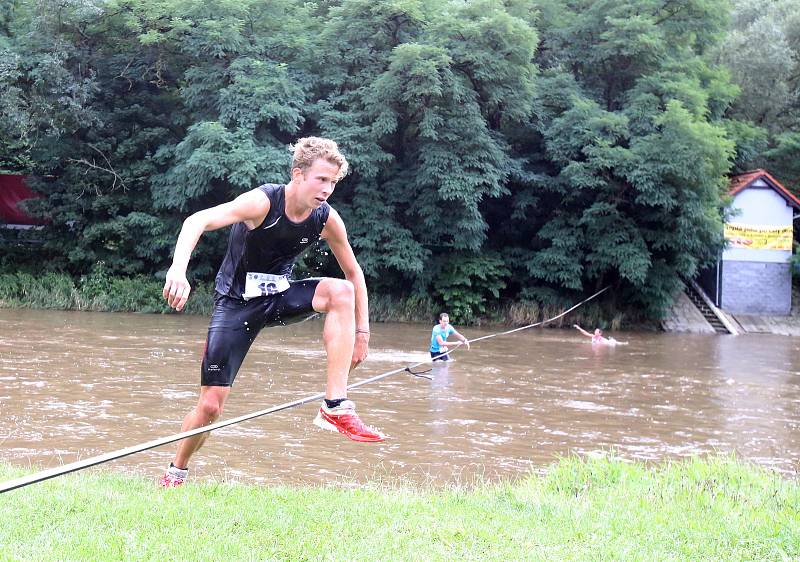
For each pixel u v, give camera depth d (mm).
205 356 4953
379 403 12148
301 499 5055
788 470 8711
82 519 4293
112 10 31797
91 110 31547
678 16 34156
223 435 9320
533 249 34531
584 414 11930
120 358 16141
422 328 28078
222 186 30859
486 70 29734
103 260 32062
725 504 5625
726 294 37719
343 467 8078
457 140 29781
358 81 31125
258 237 4559
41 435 8945
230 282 4844
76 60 32125
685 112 29062
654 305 32344
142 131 32594
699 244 30703
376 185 30953
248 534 4184
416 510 4910
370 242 30094
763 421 11859
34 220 36156
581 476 6852
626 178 30422
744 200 37844
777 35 44031
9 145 33531
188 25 30422
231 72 29969
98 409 10633
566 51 33906
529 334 27953
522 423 10984
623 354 21781
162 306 29797
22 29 33469
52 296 29906
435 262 32156
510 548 4188
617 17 33031
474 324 31453
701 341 27953
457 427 10492
